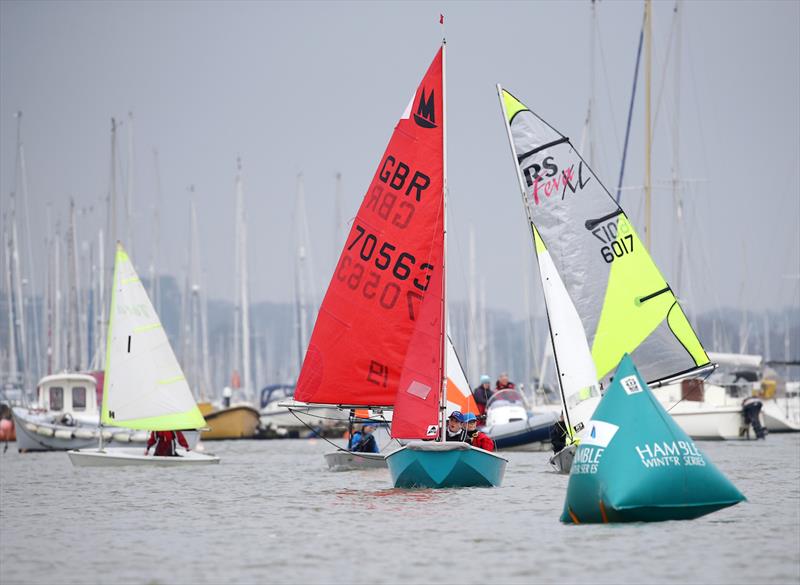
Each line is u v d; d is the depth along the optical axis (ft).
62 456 586.04
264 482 379.96
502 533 231.30
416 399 327.06
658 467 226.58
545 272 346.74
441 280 330.54
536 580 182.50
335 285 380.78
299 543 225.76
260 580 187.62
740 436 641.81
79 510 299.58
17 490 366.43
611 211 392.88
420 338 327.67
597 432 231.50
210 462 479.82
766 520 240.94
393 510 278.46
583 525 233.96
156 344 478.18
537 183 389.60
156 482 390.42
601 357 390.01
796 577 181.16
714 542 211.41
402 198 371.56
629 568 189.37
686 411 643.04
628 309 392.68
